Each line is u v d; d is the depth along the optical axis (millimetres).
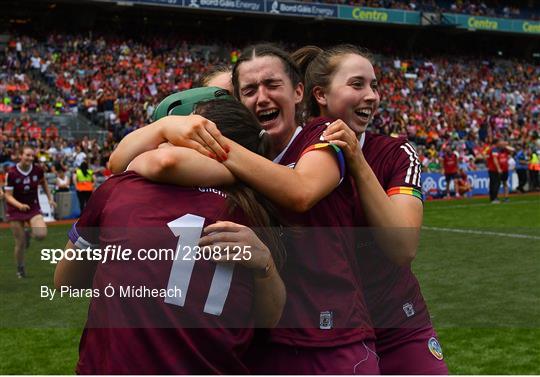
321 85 4016
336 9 57750
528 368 7418
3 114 34031
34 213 12953
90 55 44875
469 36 69125
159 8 51219
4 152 28844
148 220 2723
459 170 34000
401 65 59531
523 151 36844
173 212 2750
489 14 67562
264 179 2875
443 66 63094
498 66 66250
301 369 3238
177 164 2754
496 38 71000
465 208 26750
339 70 3943
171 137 2891
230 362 2746
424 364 3922
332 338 3258
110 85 41625
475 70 63625
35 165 13031
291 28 62625
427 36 67812
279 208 3117
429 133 44812
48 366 7684
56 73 41094
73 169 27734
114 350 2643
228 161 2846
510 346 8219
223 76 4438
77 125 35312
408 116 48156
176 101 3678
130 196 2797
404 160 3801
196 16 57188
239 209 2865
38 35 48188
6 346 8414
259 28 59250
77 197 25031
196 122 2832
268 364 3262
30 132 31812
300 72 3969
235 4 52938
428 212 25312
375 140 4000
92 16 50625
